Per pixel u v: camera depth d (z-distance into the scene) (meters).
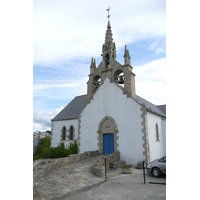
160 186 8.48
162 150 19.81
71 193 7.48
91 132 18.50
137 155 14.80
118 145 16.02
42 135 59.81
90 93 20.39
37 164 10.26
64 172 10.42
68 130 26.22
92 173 10.79
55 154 22.39
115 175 11.17
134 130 15.42
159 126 20.05
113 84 17.83
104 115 17.81
